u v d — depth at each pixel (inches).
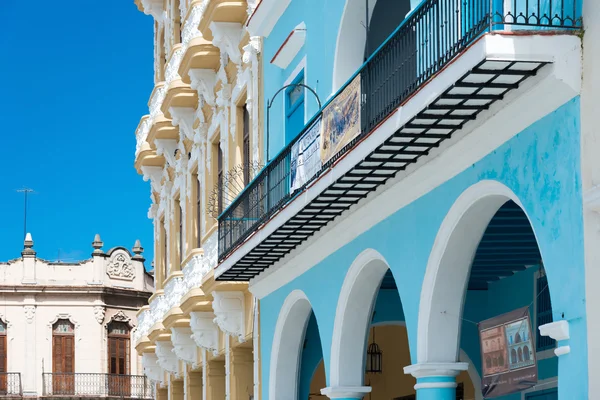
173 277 1077.1
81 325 2079.2
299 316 781.3
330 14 692.1
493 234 597.3
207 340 987.3
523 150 445.7
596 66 401.4
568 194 413.1
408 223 562.3
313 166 633.0
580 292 402.6
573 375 403.5
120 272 2144.4
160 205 1266.0
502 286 719.1
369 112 545.3
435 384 533.3
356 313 649.0
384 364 912.9
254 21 839.7
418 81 502.0
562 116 419.2
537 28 434.3
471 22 490.3
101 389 2068.2
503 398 710.5
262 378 831.1
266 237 691.4
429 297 533.3
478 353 735.7
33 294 2059.5
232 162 924.0
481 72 419.2
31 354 2044.8
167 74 1120.2
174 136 1160.8
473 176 490.0
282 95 797.2
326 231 663.8
